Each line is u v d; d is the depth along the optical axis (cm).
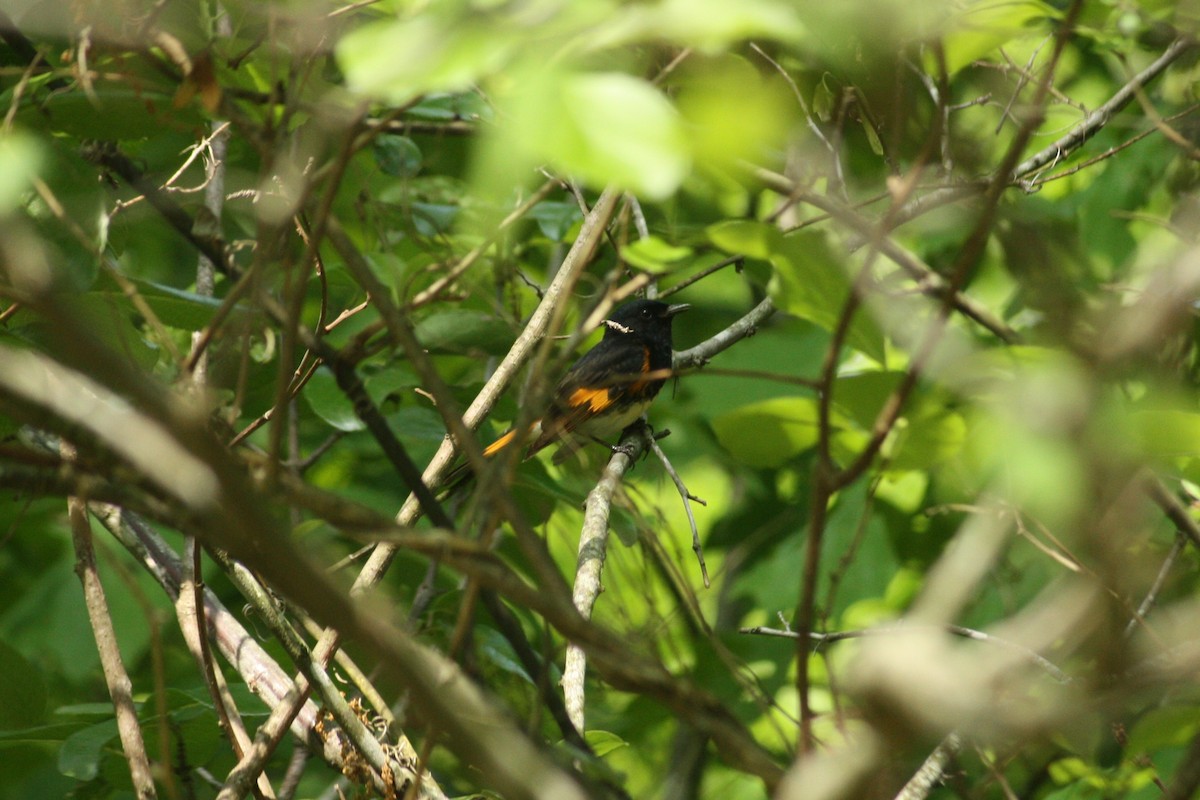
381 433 421
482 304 881
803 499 1291
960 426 385
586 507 763
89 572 651
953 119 715
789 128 455
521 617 1022
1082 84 1037
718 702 354
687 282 684
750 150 273
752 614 1310
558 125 252
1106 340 392
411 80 259
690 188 816
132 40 454
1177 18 658
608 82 256
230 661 672
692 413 1312
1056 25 736
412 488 419
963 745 552
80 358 272
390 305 397
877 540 1191
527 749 352
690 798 1155
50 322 271
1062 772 692
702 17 257
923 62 636
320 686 560
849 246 655
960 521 1116
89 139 619
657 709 1127
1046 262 436
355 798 605
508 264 782
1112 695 336
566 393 1062
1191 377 625
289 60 562
